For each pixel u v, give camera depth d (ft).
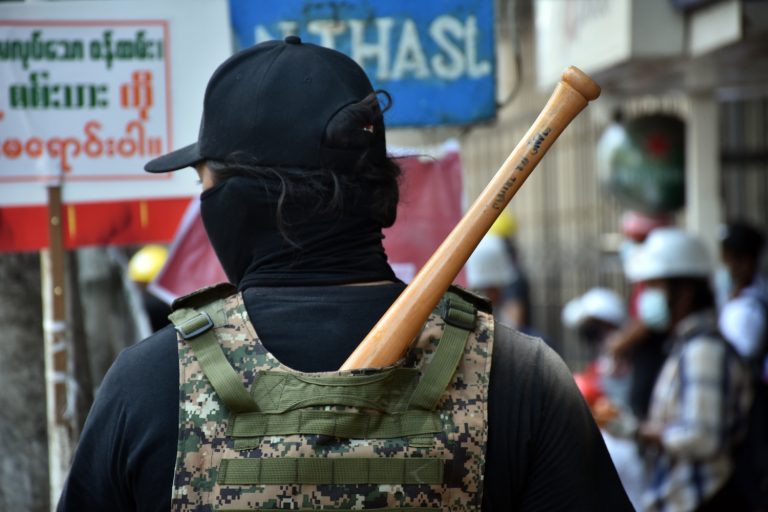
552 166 76.07
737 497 28.78
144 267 39.22
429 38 22.26
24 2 18.76
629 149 47.29
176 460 10.36
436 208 23.03
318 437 10.28
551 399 10.98
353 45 21.98
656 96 52.06
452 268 10.93
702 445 28.43
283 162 11.22
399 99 22.26
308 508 10.19
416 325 10.75
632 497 28.14
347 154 11.24
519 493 10.93
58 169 18.92
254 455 10.26
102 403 10.83
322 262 11.29
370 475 10.29
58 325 18.92
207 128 11.64
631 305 49.70
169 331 11.03
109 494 10.78
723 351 29.12
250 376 10.59
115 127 19.15
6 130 18.79
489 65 22.43
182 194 19.38
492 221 11.13
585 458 11.05
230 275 11.95
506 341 11.21
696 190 49.26
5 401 21.21
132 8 19.13
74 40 18.98
